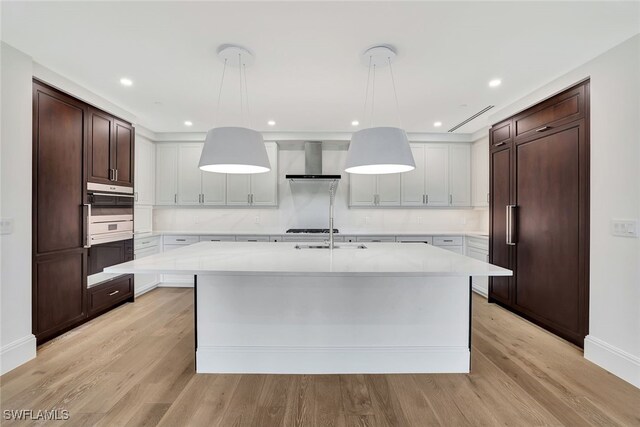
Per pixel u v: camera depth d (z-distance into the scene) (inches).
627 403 71.4
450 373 85.1
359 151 80.3
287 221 195.3
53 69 98.3
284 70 99.0
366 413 68.7
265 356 85.5
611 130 84.5
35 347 92.1
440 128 168.7
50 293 102.0
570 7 68.5
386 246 110.7
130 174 144.3
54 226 103.2
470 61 92.8
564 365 88.4
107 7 68.7
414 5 68.5
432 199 184.9
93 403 71.1
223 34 79.4
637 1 66.1
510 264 132.0
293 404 71.7
